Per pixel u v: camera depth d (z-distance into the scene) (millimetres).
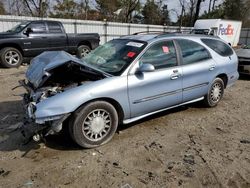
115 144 4086
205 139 4371
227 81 6051
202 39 5562
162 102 4660
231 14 45031
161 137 4379
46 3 30406
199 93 5402
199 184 3178
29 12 30016
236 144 4219
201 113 5594
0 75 9359
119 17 36500
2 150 3842
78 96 3654
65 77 4367
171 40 4875
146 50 4410
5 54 10797
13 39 10836
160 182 3188
